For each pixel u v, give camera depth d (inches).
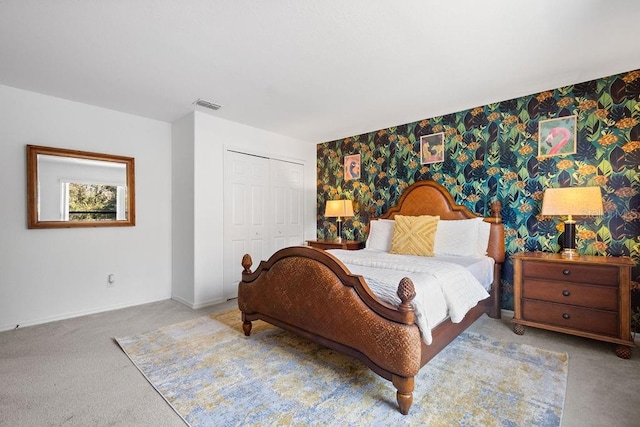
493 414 63.7
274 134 174.9
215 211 147.1
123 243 140.6
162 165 152.9
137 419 63.1
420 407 66.4
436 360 87.4
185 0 66.6
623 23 74.5
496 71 100.6
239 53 89.2
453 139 140.5
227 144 151.9
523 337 104.0
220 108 135.6
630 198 101.6
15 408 66.5
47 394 71.7
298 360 88.0
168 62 94.6
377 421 62.1
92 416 64.0
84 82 109.1
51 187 121.9
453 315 79.7
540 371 80.8
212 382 76.4
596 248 107.6
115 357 90.4
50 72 101.5
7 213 113.1
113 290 137.6
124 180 140.6
